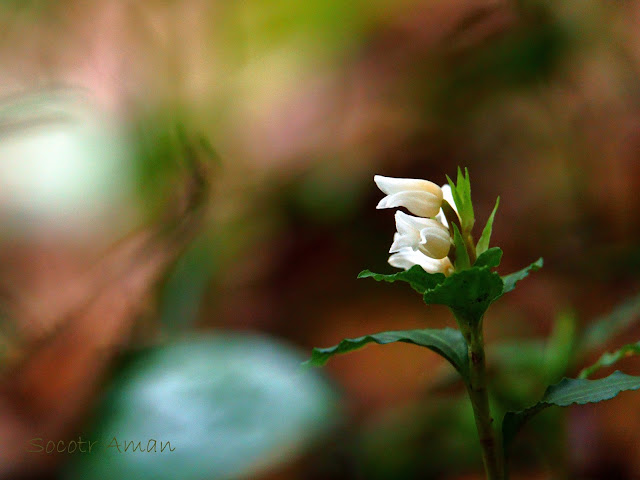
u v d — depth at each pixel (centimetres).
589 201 53
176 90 51
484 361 25
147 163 45
